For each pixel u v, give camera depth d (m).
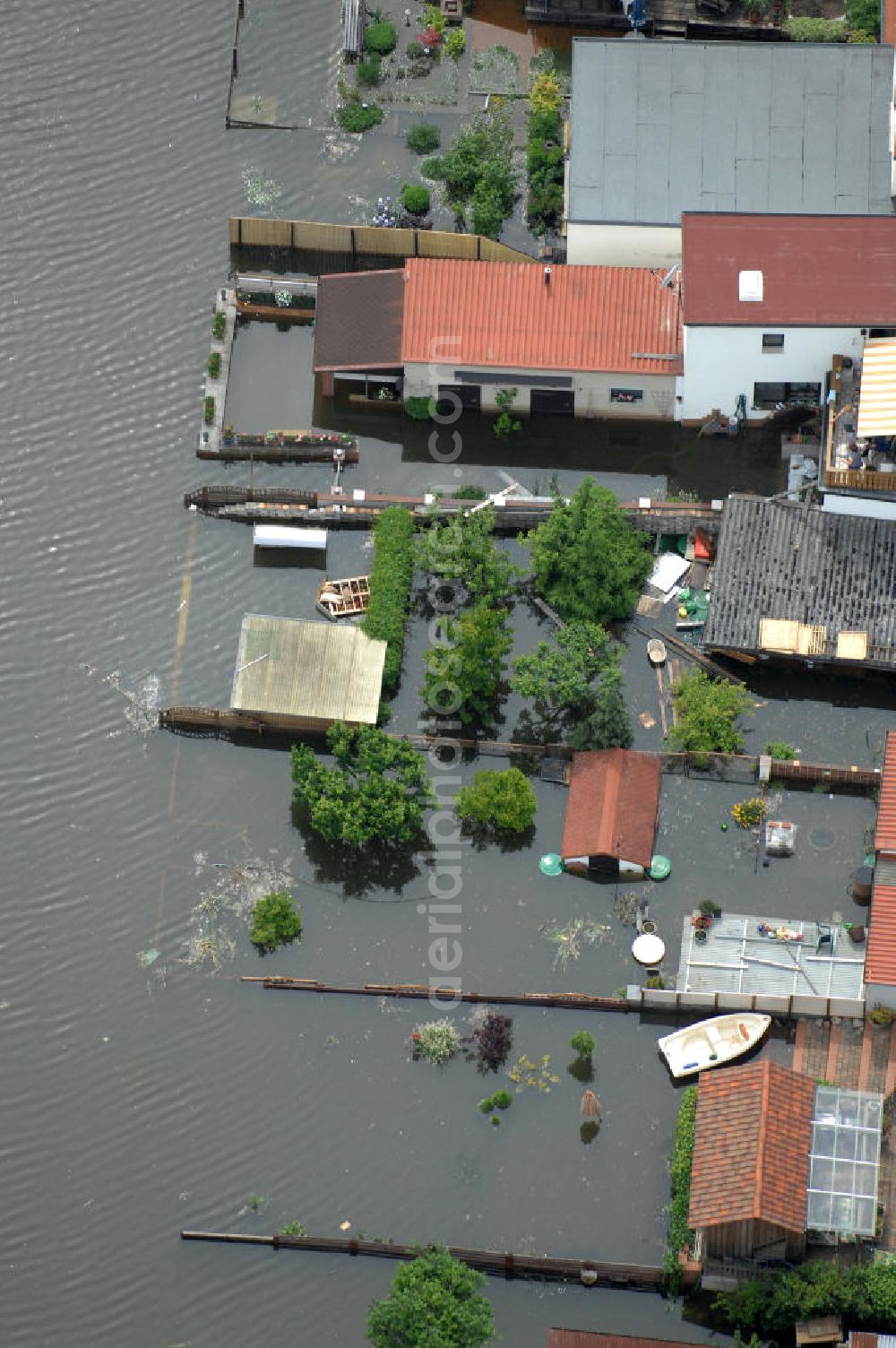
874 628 144.62
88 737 149.38
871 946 133.50
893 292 147.12
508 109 167.62
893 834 136.00
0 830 146.75
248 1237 134.00
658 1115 135.75
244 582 153.88
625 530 149.75
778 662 147.62
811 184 153.75
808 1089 128.50
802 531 147.75
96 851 145.88
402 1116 137.00
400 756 142.00
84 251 165.75
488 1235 133.75
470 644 144.62
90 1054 140.00
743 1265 128.12
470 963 141.00
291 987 140.88
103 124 170.25
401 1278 126.06
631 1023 138.38
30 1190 136.50
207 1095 138.50
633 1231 132.88
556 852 143.75
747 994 136.50
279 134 169.00
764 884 141.50
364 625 147.62
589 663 145.00
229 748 148.62
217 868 145.00
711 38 167.50
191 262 165.00
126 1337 132.75
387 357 153.75
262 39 172.62
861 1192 126.00
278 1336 132.12
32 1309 133.75
